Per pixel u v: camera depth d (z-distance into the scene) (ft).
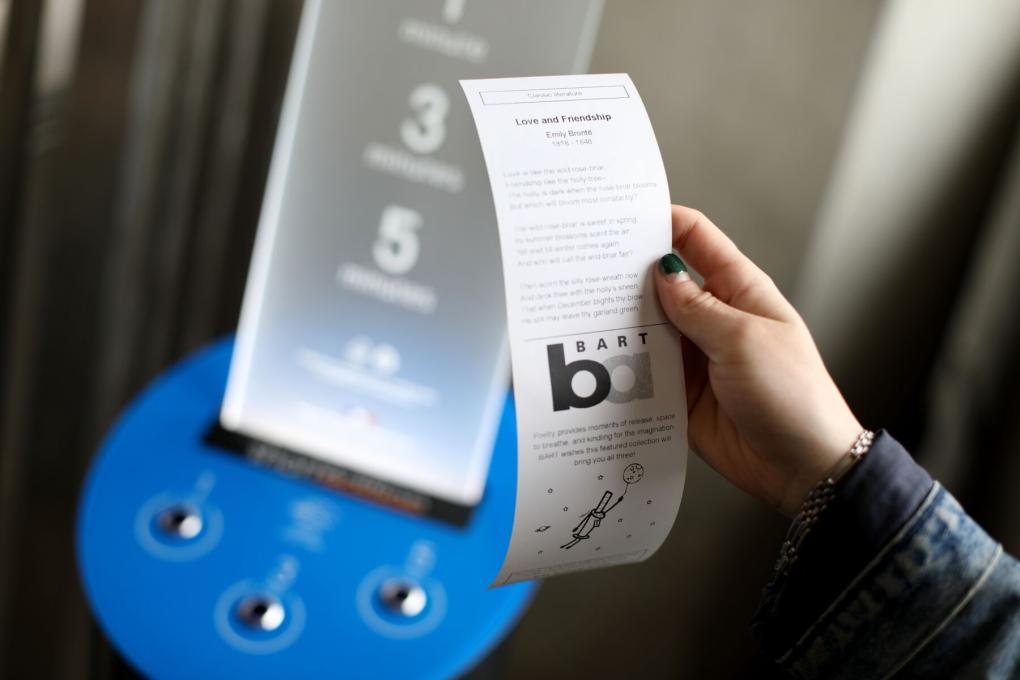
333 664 3.71
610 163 2.58
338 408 4.28
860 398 5.47
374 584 3.94
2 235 4.56
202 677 3.62
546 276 2.51
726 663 5.92
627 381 2.57
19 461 5.08
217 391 4.55
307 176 3.99
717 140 4.72
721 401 2.73
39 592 5.42
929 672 2.44
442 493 4.28
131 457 4.20
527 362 2.49
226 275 5.24
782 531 5.55
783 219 4.82
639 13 4.56
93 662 5.57
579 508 2.59
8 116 4.38
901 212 4.90
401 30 3.74
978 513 5.33
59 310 4.95
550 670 6.08
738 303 2.82
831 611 2.49
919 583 2.40
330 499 4.20
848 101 4.53
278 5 4.64
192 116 4.77
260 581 3.89
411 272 4.03
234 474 4.22
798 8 4.41
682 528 5.57
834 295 5.09
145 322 5.20
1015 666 2.38
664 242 2.60
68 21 4.43
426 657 3.76
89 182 4.75
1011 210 4.96
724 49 4.55
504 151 2.53
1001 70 4.57
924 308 5.24
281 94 4.84
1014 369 5.04
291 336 4.22
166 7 4.50
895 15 4.38
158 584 3.84
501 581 2.69
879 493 2.45
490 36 3.69
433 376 4.16
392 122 3.86
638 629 5.90
